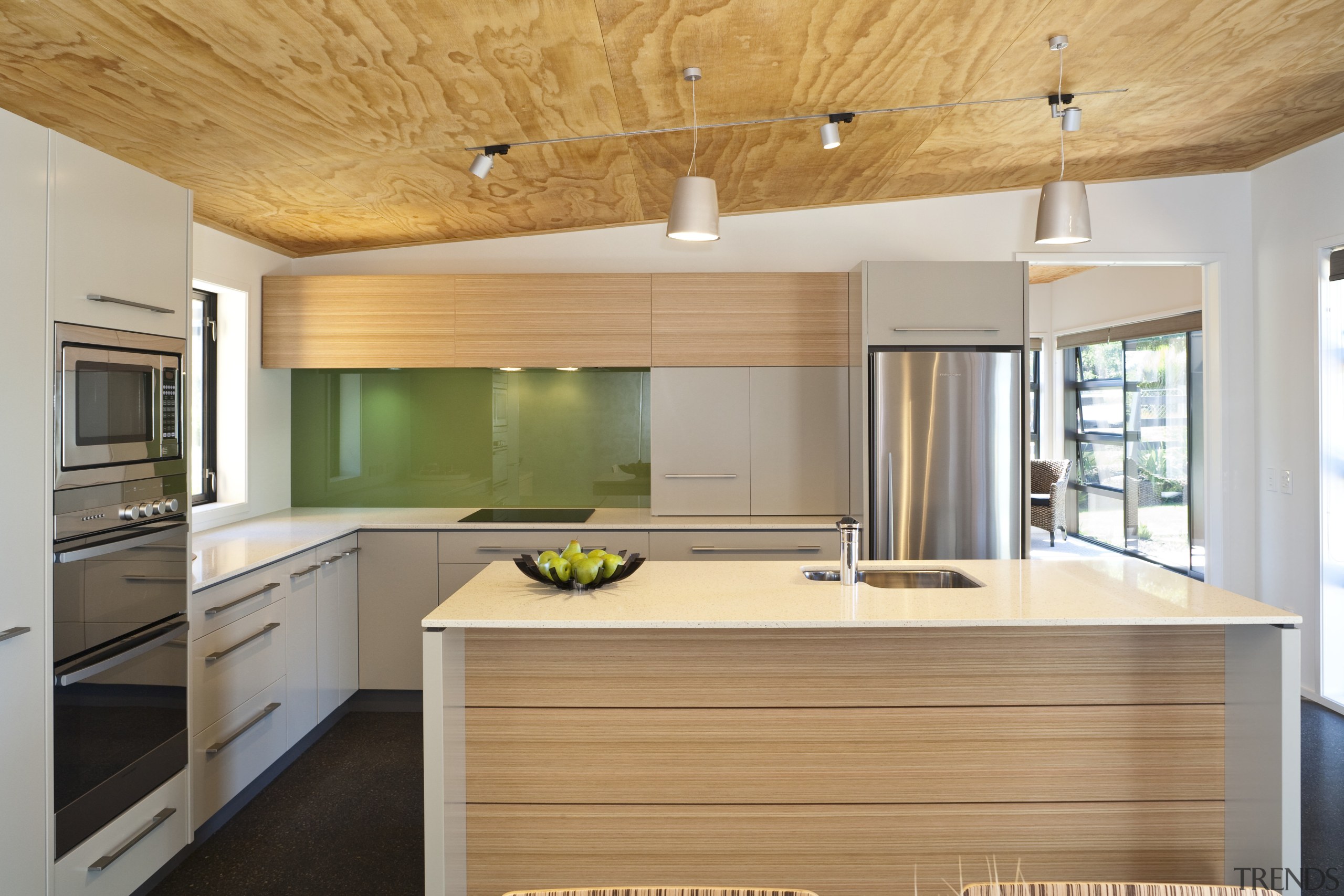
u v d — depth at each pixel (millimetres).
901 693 2467
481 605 2428
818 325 4602
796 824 2469
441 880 2244
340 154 3285
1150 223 4742
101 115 2779
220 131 2965
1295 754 2213
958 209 4824
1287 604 4414
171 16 2133
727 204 4691
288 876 2734
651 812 2467
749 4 2295
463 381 5043
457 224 4539
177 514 2729
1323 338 4129
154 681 2584
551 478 5059
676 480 4645
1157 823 2482
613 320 4617
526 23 2324
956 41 2654
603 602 2477
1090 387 8656
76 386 2260
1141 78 3074
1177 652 2480
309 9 2152
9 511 2043
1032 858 2467
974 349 4309
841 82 2916
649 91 2887
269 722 3371
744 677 2467
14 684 2053
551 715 2471
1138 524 7645
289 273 4969
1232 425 4699
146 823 2545
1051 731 2473
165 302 2668
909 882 2471
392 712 4379
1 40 2221
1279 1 2502
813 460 4621
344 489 5078
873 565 3061
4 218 2025
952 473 4285
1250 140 4023
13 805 2043
